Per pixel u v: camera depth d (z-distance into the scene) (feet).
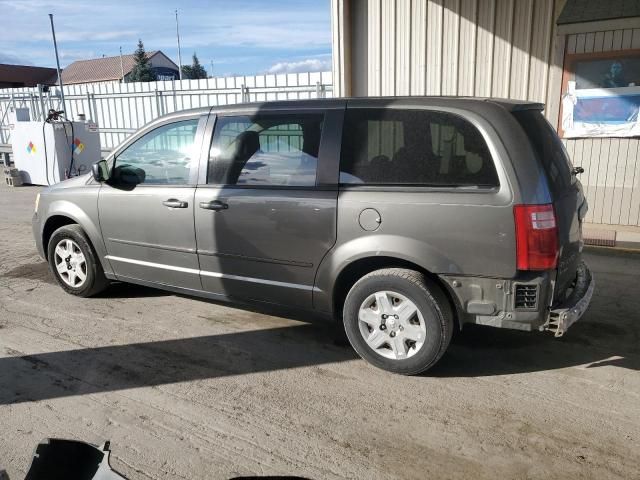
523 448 9.88
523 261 11.05
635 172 23.80
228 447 9.98
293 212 13.03
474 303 11.63
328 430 10.48
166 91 46.91
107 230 16.33
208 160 14.44
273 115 13.58
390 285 12.07
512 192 11.06
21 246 24.62
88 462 6.35
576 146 24.75
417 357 12.09
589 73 23.77
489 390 11.87
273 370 12.86
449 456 9.69
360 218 12.26
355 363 13.16
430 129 11.97
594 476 9.14
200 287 15.05
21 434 10.36
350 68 29.09
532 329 11.48
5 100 58.70
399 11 27.32
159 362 13.29
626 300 16.97
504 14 24.99
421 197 11.73
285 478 6.25
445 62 26.84
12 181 42.96
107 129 51.21
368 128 12.59
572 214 12.07
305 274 13.24
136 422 10.78
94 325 15.49
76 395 11.79
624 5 22.49
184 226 14.76
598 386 12.00
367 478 9.16
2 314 16.37
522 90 25.39
